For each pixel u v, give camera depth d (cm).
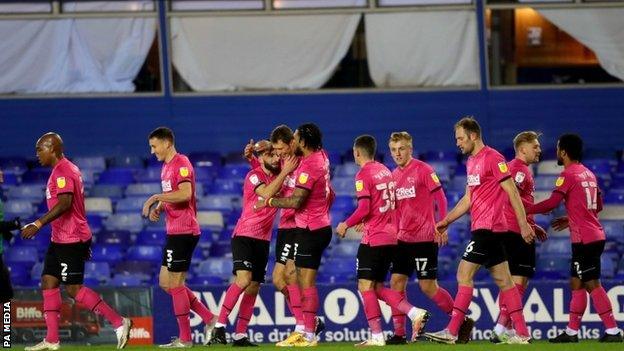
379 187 4459
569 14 7469
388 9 7475
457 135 4391
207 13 7525
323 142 7550
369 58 7512
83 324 5384
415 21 7481
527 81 7512
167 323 5419
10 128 7569
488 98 7494
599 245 4697
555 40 7494
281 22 7525
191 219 4612
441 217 4703
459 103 7506
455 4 7450
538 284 5356
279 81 7556
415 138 7506
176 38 7550
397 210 4703
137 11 7538
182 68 7569
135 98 7575
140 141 7581
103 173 7412
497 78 7512
